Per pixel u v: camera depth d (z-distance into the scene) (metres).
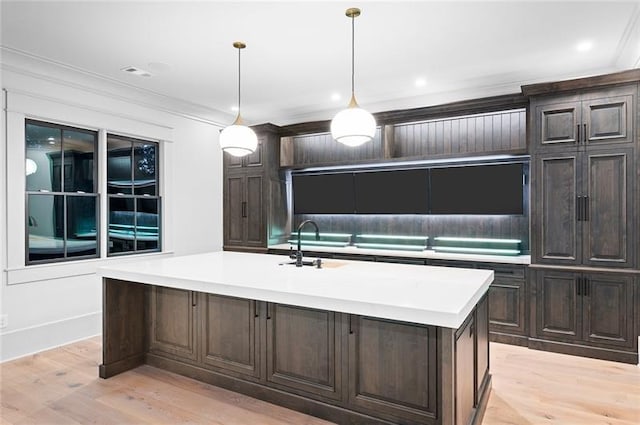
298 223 5.68
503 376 3.09
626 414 2.52
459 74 4.00
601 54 3.47
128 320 3.19
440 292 2.18
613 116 3.35
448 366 1.84
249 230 5.42
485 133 4.39
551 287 3.59
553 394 2.79
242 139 3.05
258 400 2.69
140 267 3.09
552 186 3.59
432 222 4.79
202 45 3.30
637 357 3.28
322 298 2.11
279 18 2.84
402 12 2.75
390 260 4.46
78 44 3.27
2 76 3.45
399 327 2.19
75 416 2.50
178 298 3.09
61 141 3.98
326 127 5.13
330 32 3.06
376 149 5.05
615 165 3.35
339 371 2.38
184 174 5.21
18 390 2.86
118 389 2.86
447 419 1.84
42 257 3.83
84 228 4.17
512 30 3.02
